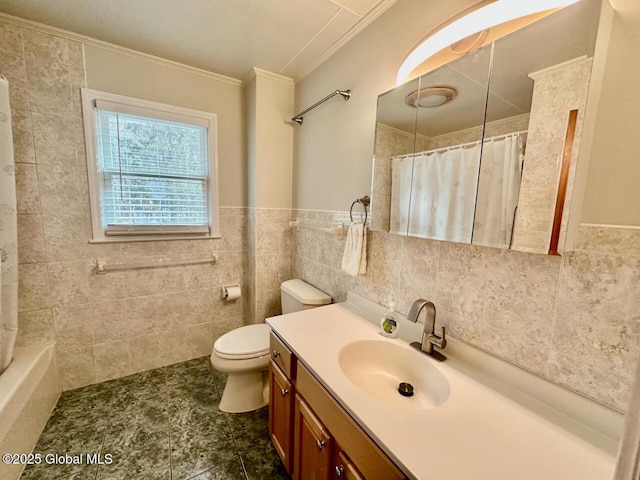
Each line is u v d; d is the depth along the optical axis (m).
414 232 1.17
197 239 2.20
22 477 1.27
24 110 1.57
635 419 0.45
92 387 1.90
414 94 1.15
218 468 1.35
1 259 1.41
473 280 1.02
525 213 0.80
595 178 0.71
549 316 0.82
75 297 1.82
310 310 1.54
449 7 1.05
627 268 0.67
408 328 1.26
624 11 0.65
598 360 0.73
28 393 1.38
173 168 2.06
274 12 1.43
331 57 1.76
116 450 1.43
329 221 1.83
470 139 0.95
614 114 0.67
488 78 0.89
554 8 0.74
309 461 1.04
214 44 1.73
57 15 1.47
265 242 2.26
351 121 1.60
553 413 0.80
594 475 0.61
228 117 2.22
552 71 0.74
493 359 0.96
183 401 1.80
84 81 1.70
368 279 1.52
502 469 0.62
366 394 0.85
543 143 0.76
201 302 2.28
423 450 0.66
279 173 2.25
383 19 1.37
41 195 1.66
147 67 1.88
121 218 1.92
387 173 1.30
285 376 1.21
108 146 1.83
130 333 2.02
